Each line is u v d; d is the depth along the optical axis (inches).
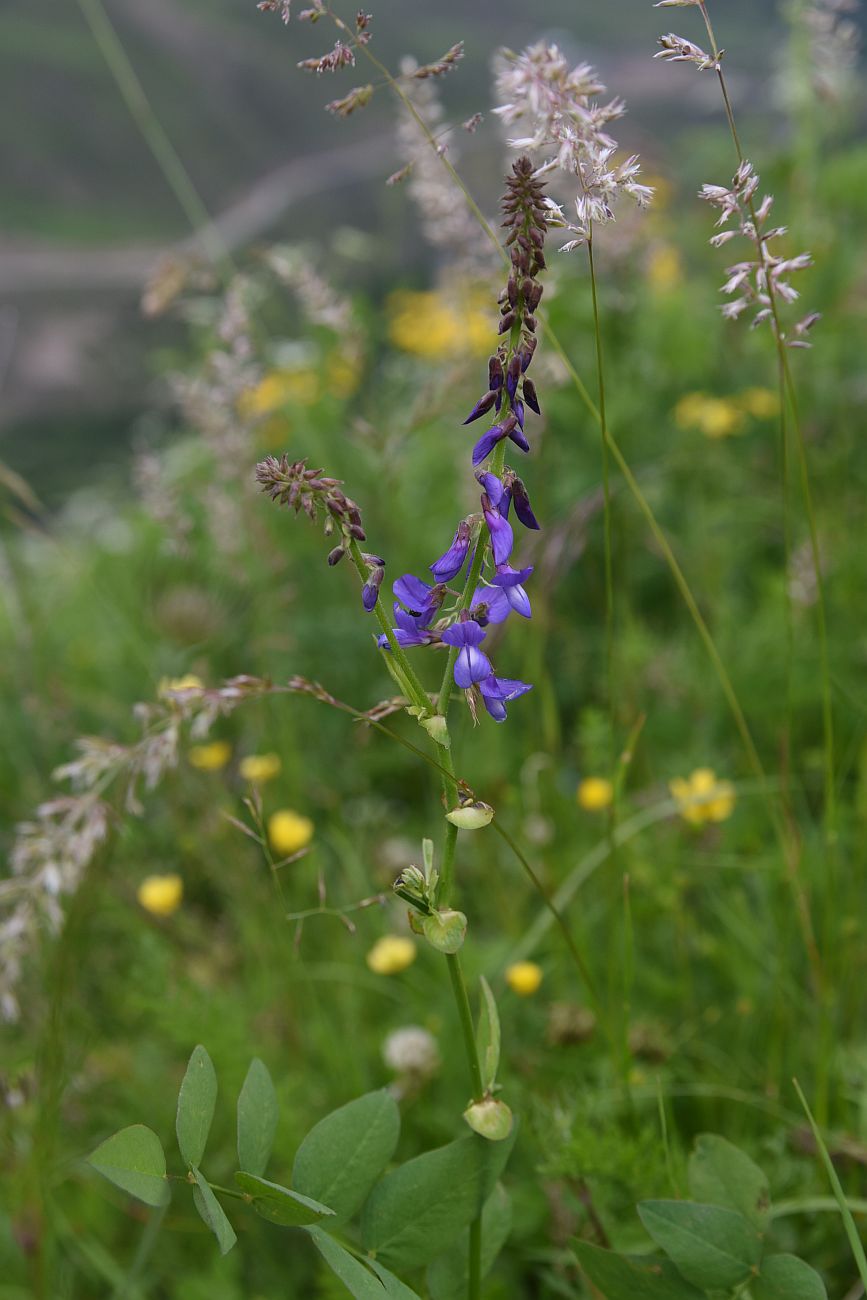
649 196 22.1
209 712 25.9
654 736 45.8
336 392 58.3
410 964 35.9
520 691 22.0
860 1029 32.6
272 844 39.3
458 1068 32.6
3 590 49.0
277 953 36.2
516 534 40.7
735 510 56.6
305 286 46.4
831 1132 30.0
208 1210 20.5
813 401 59.9
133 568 59.8
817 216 63.5
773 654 46.1
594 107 22.2
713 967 35.2
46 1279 29.3
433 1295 24.5
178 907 38.4
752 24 295.6
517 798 39.9
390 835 44.1
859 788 35.3
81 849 28.3
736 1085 31.7
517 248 20.8
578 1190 27.3
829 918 29.8
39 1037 32.6
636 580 54.1
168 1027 31.5
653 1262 23.1
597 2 377.7
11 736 46.9
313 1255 30.4
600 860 35.7
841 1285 28.5
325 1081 33.2
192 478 63.2
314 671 48.8
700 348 60.9
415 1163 22.6
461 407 49.0
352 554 21.5
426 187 40.0
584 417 53.6
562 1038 31.2
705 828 36.9
